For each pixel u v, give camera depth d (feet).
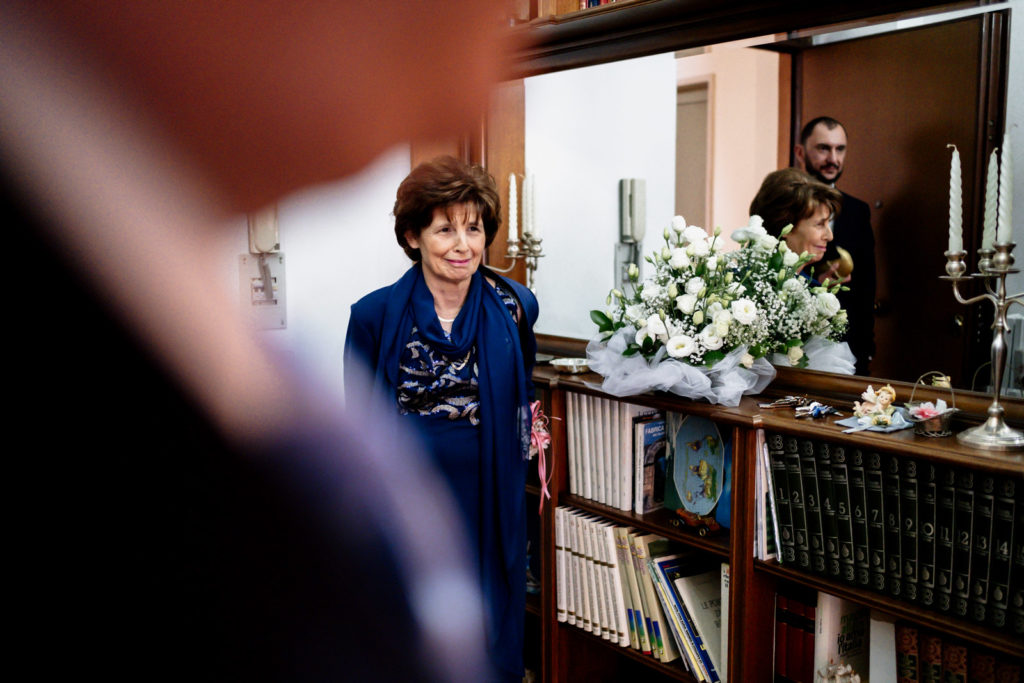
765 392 7.52
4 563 0.53
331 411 0.64
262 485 0.59
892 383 6.89
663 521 7.71
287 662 0.63
